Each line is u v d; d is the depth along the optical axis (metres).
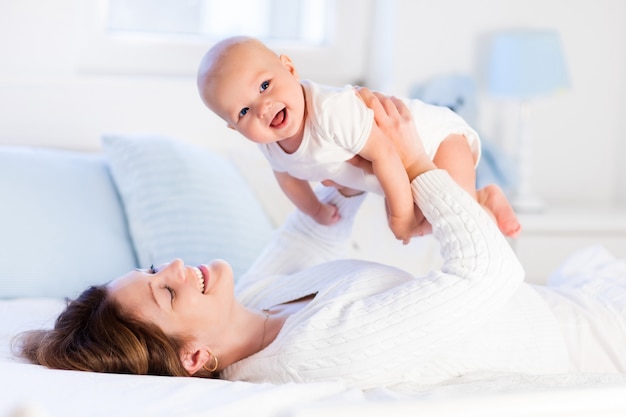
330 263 2.04
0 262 2.49
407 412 1.17
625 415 1.25
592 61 3.94
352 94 1.74
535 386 1.69
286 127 1.73
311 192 2.09
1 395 1.48
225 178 2.89
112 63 3.45
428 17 3.65
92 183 2.82
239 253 2.70
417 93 3.65
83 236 2.63
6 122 3.18
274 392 1.50
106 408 1.44
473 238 1.79
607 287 2.16
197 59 3.55
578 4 3.88
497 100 3.81
